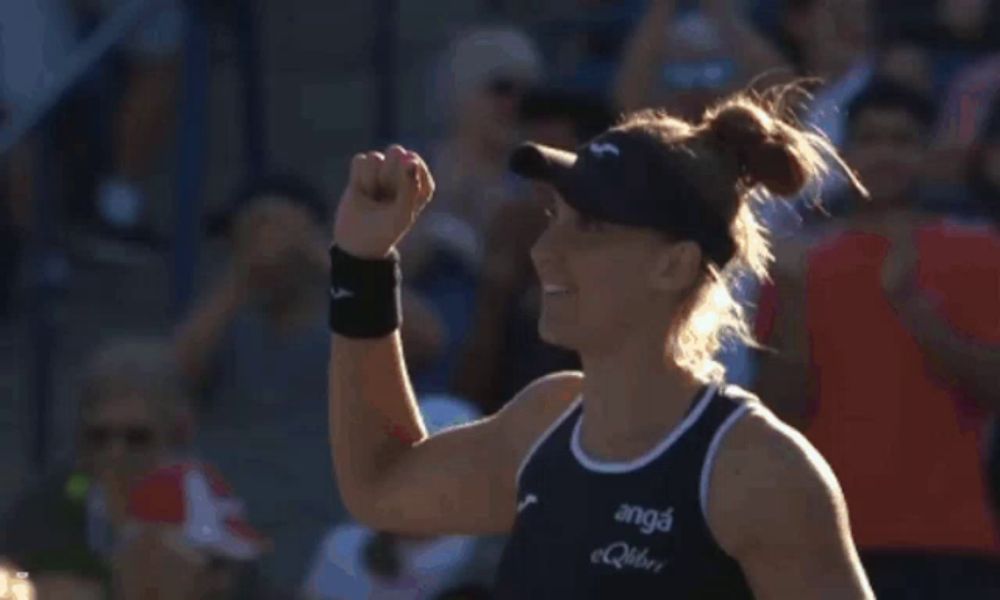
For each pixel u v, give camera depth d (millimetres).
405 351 22859
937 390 18812
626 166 11820
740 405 11742
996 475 20969
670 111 22922
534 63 26922
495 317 21984
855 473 18828
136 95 33281
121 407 19328
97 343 29688
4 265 30375
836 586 11508
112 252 32406
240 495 25688
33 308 27203
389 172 12797
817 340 18812
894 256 18859
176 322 26750
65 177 32344
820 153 13867
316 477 25953
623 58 27031
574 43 31875
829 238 19125
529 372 21859
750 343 13516
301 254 24484
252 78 30406
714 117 12234
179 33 29156
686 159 11906
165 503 18547
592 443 11945
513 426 12766
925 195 25797
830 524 11516
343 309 12969
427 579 20641
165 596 18344
